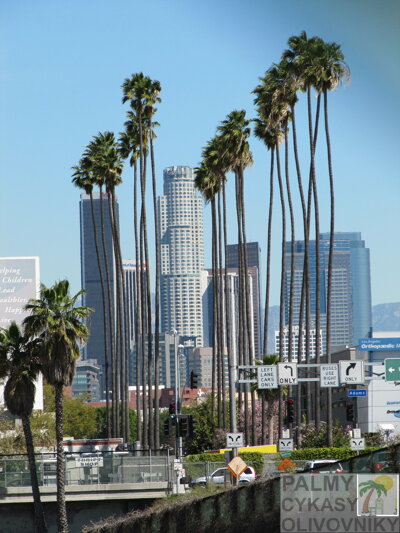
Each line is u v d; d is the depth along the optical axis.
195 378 164.00
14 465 134.88
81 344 134.00
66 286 132.75
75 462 134.50
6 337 132.88
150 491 133.62
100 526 113.88
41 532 131.00
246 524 75.38
